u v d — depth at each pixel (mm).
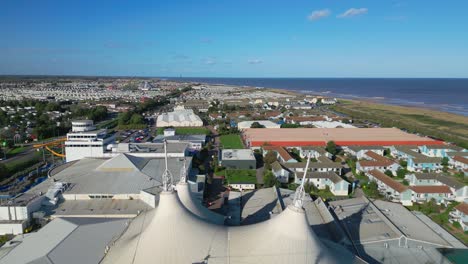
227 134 108688
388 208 43281
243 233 27766
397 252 33562
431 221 42500
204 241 26531
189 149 80500
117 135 105125
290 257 24969
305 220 26219
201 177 57875
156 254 25359
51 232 35406
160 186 48875
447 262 32500
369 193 54000
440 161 68562
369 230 36094
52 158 75812
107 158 63125
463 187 51312
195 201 35031
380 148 79875
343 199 49750
